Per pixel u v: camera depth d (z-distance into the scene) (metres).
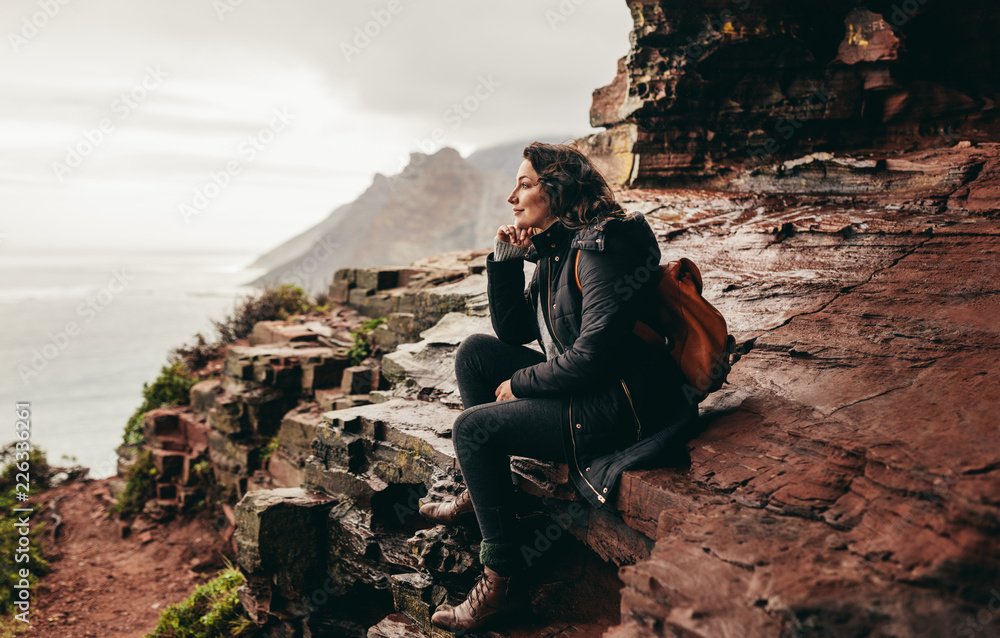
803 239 5.01
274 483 7.68
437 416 3.81
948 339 3.00
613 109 8.38
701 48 7.28
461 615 2.56
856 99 7.15
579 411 2.28
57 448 34.91
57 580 8.20
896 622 1.39
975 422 2.10
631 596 1.73
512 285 2.66
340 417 3.92
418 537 3.15
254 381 8.52
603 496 2.29
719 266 4.84
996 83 6.99
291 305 11.70
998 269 3.67
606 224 2.19
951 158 5.86
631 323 2.17
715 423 2.63
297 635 4.21
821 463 2.12
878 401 2.51
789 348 3.31
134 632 6.88
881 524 1.71
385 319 8.34
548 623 2.55
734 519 1.91
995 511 1.47
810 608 1.44
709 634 1.47
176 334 92.44
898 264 4.13
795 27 7.10
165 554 8.57
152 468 9.66
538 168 2.34
